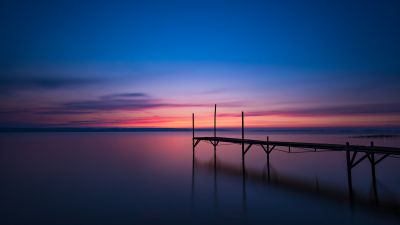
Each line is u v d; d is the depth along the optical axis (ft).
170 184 75.82
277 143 82.58
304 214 49.08
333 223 44.75
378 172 92.63
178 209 52.90
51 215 50.42
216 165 115.03
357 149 58.13
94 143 276.00
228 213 50.29
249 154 161.17
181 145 246.88
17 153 169.37
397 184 72.49
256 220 46.52
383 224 43.96
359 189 67.00
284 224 44.65
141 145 245.86
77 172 98.22
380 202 55.57
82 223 46.29
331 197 59.67
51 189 71.31
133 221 46.91
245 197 60.80
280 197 60.39
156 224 45.50
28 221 47.52
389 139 273.54
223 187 71.10
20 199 61.41
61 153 169.89
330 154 155.02
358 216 47.65
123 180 82.48
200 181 79.56
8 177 89.15
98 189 70.74
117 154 163.94
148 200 59.41
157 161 129.39
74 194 65.57
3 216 50.11
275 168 104.17
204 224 45.21
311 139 276.00
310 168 103.50
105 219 48.01
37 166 114.01
